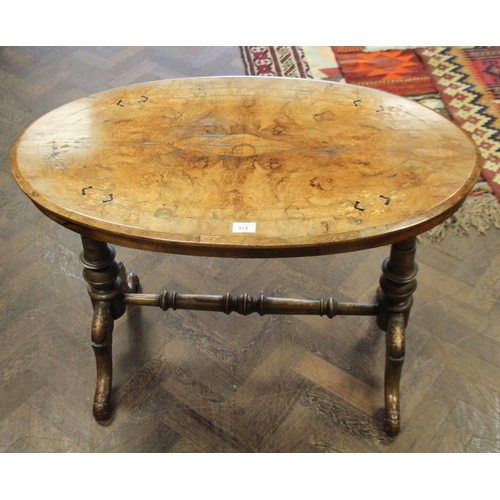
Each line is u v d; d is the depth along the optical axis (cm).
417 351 193
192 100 172
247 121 161
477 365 189
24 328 206
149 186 141
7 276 224
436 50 327
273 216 131
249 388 186
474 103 284
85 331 204
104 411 177
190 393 186
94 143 155
